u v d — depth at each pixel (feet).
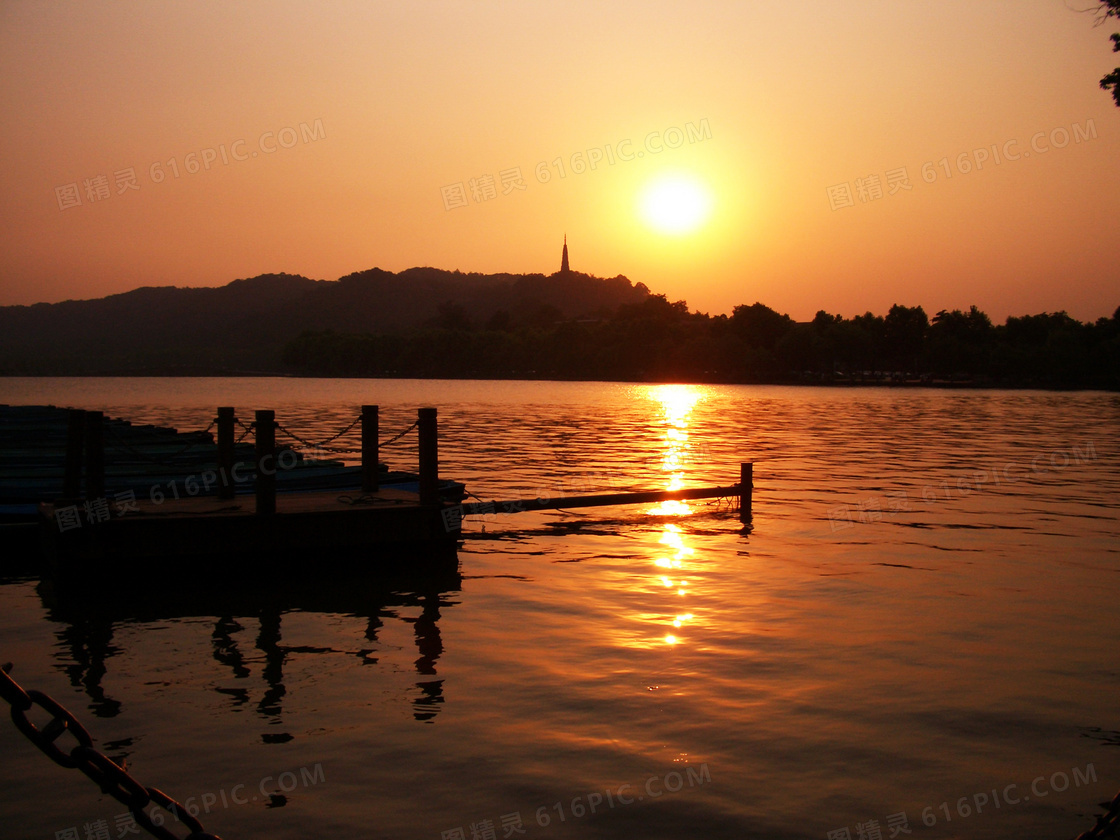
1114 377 396.37
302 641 32.01
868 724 24.47
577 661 29.50
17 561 44.24
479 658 29.86
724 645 31.24
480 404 239.30
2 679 7.29
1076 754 22.81
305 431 134.10
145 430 82.43
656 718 24.70
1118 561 45.42
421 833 18.79
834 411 210.38
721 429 146.10
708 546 49.62
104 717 24.84
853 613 35.55
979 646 31.40
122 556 38.40
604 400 271.08
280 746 22.90
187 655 30.40
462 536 52.95
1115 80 53.16
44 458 64.08
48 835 18.83
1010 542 50.44
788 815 19.63
